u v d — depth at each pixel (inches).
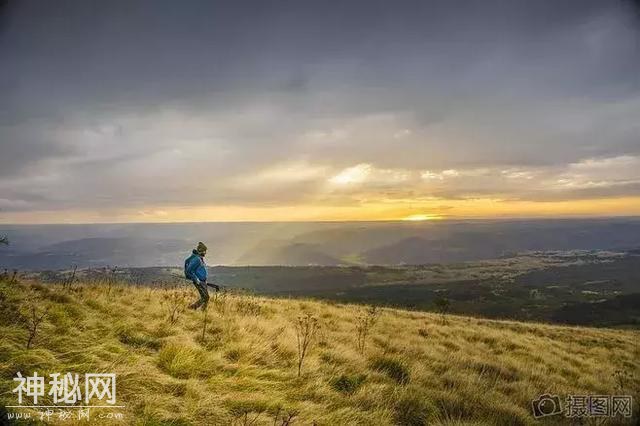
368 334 524.1
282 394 273.6
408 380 344.5
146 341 332.5
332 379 313.7
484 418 290.7
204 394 250.5
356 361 366.3
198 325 407.2
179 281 679.7
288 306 677.3
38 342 288.5
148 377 258.8
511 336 742.5
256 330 421.4
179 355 297.6
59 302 393.1
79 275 561.9
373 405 278.4
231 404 248.4
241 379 283.7
